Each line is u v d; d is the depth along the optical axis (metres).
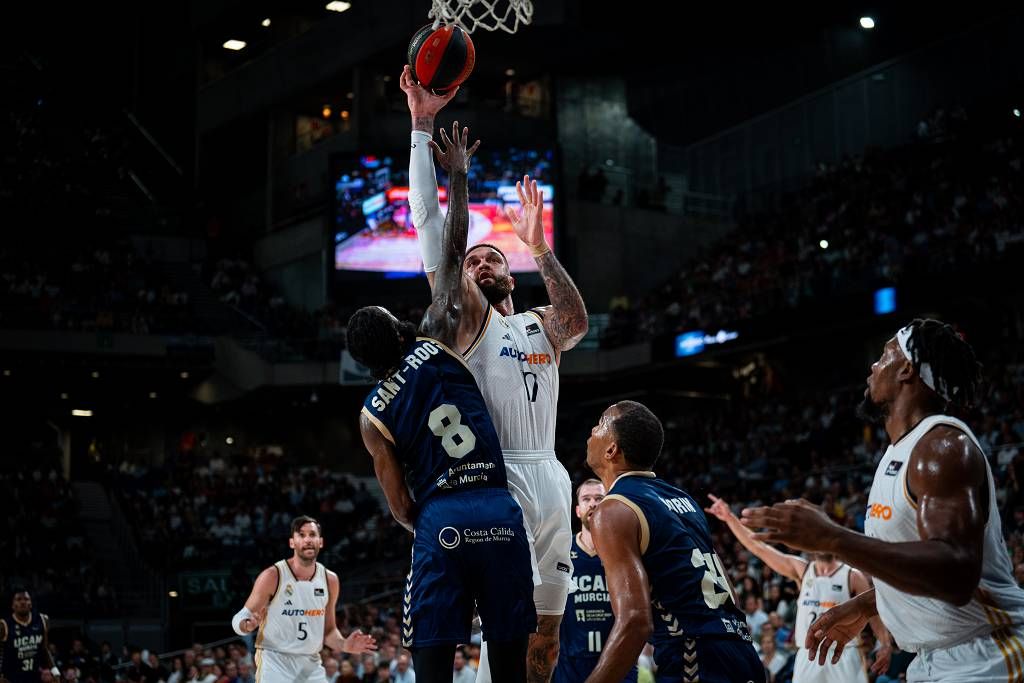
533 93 35.56
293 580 8.71
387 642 16.88
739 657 4.30
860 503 19.16
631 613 4.15
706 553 4.47
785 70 35.50
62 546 27.33
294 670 8.70
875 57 33.53
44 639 11.21
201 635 25.91
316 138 37.50
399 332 4.61
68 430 34.12
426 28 5.00
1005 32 30.77
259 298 35.12
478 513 4.35
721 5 31.39
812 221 30.44
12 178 34.53
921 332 4.07
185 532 28.45
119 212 36.38
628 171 35.66
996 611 3.88
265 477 31.05
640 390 32.22
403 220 30.59
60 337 30.77
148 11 40.78
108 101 39.22
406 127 34.16
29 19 38.59
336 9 36.38
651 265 34.59
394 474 4.52
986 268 22.81
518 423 4.77
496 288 4.98
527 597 4.39
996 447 19.06
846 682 9.04
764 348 28.41
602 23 31.33
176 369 32.66
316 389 32.22
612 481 4.80
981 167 27.55
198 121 39.44
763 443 25.78
